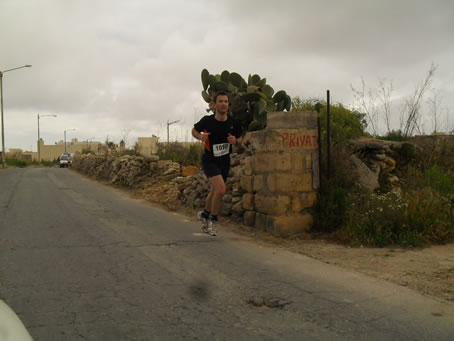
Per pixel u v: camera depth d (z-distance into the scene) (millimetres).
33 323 3275
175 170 14297
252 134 7246
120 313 3502
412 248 5914
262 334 3162
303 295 4008
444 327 3320
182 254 5480
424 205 6723
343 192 6848
